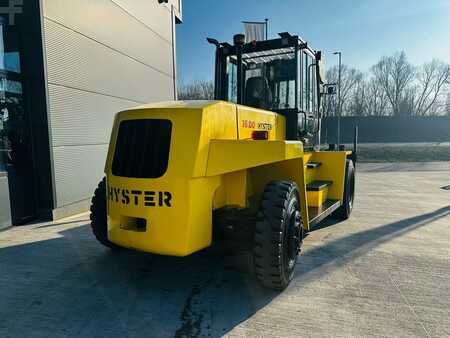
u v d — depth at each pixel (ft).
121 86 26.16
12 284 11.16
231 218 10.80
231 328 8.65
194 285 11.12
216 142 9.82
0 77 17.44
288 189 10.39
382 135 118.52
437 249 14.60
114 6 24.99
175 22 37.96
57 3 19.31
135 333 8.45
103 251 14.26
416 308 9.61
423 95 169.99
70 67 20.51
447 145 98.73
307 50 16.55
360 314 9.29
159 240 9.61
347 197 19.69
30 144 18.88
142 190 9.71
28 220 18.86
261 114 13.14
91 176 22.79
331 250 14.42
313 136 18.47
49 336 8.35
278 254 9.86
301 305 9.78
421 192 30.48
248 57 16.78
